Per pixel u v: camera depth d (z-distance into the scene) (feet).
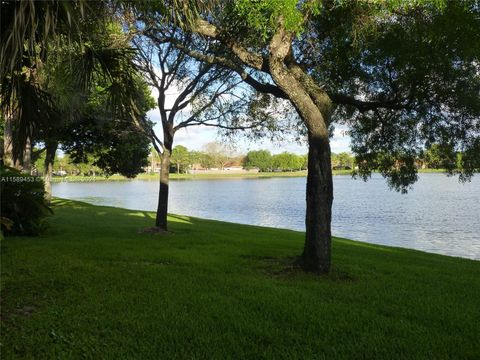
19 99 22.95
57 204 84.79
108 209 79.56
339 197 132.57
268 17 21.47
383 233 63.62
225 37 26.76
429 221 76.69
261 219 84.94
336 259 31.50
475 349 14.92
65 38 19.70
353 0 23.93
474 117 31.37
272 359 13.97
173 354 14.24
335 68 32.53
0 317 17.22
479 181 216.33
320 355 14.20
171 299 19.69
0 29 15.67
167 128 47.44
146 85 52.85
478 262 35.73
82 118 60.85
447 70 29.32
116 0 21.79
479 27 26.37
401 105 32.22
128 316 17.42
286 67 26.86
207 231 49.26
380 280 24.58
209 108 47.19
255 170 484.74
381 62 30.78
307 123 25.57
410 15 27.40
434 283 24.47
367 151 37.55
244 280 23.39
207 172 469.16
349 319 17.57
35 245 33.55
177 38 35.22
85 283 22.18
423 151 35.58
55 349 14.46
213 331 16.08
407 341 15.42
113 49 25.05
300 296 20.47
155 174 450.30
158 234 43.80
